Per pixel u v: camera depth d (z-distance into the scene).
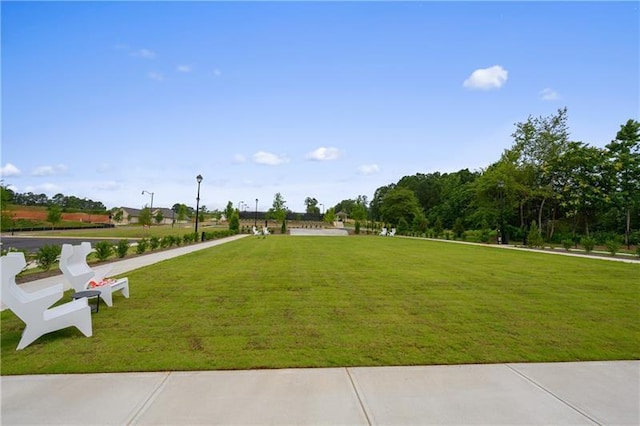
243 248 20.38
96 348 4.41
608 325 5.64
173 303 6.86
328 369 3.88
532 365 4.05
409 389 3.44
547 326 5.55
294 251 18.56
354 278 9.91
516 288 8.71
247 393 3.32
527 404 3.19
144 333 5.02
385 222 70.81
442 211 63.84
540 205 34.75
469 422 2.89
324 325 5.49
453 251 20.22
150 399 3.19
